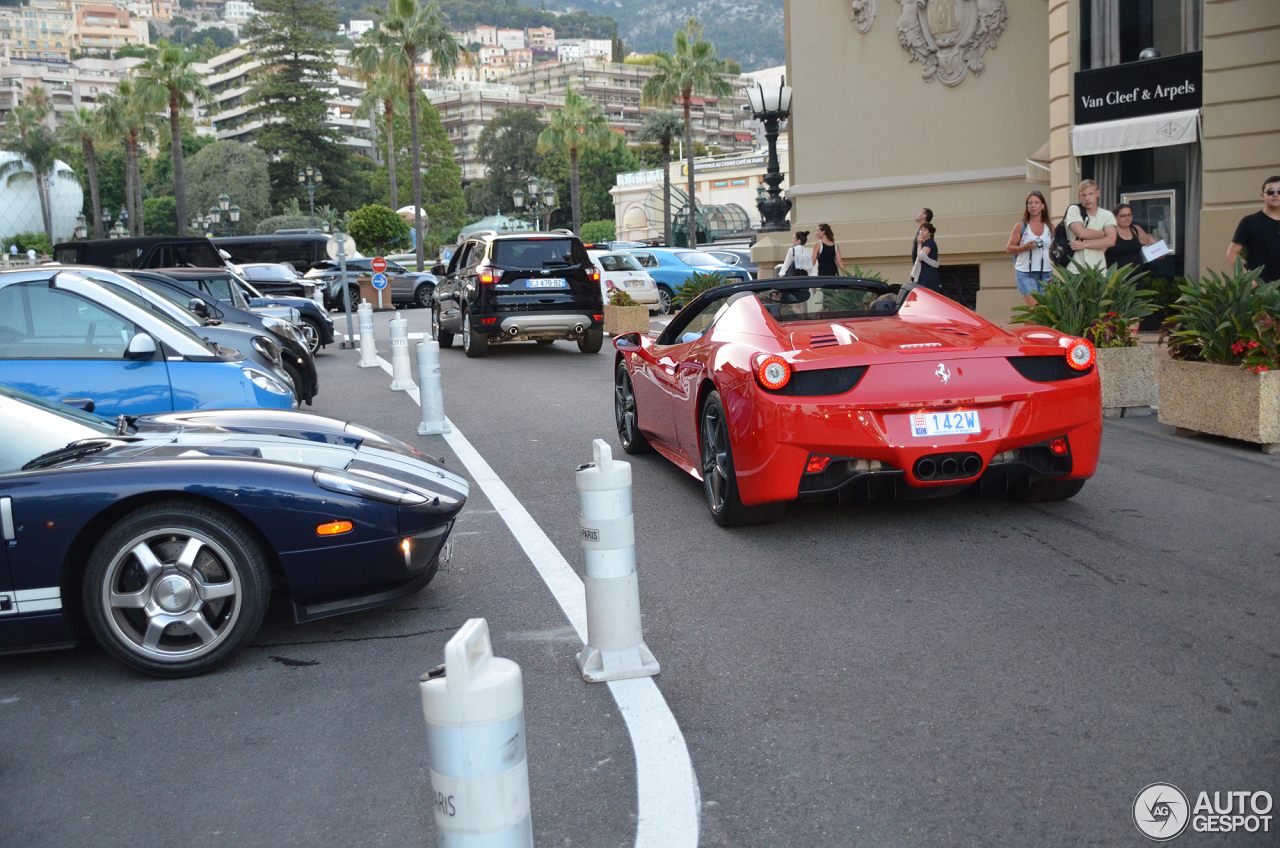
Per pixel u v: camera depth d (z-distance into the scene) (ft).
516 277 51.60
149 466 13.11
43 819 9.68
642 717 11.14
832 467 16.66
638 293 81.61
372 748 10.82
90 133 281.13
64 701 12.48
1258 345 22.81
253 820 9.49
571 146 209.36
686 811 9.21
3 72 643.86
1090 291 29.04
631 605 12.44
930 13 57.72
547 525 19.60
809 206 63.26
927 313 19.58
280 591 13.97
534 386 40.93
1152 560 15.67
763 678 12.03
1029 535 17.28
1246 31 39.01
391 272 115.55
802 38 62.34
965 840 8.55
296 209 301.63
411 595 14.84
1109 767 9.61
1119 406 28.40
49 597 12.86
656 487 22.30
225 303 40.14
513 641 13.69
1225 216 40.16
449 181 376.27
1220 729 10.25
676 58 176.65
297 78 354.13
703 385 19.13
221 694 12.44
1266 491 19.53
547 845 8.79
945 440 16.38
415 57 157.58
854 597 14.66
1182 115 42.98
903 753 10.07
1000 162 57.16
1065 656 12.22
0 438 14.42
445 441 29.12
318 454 14.92
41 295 22.58
